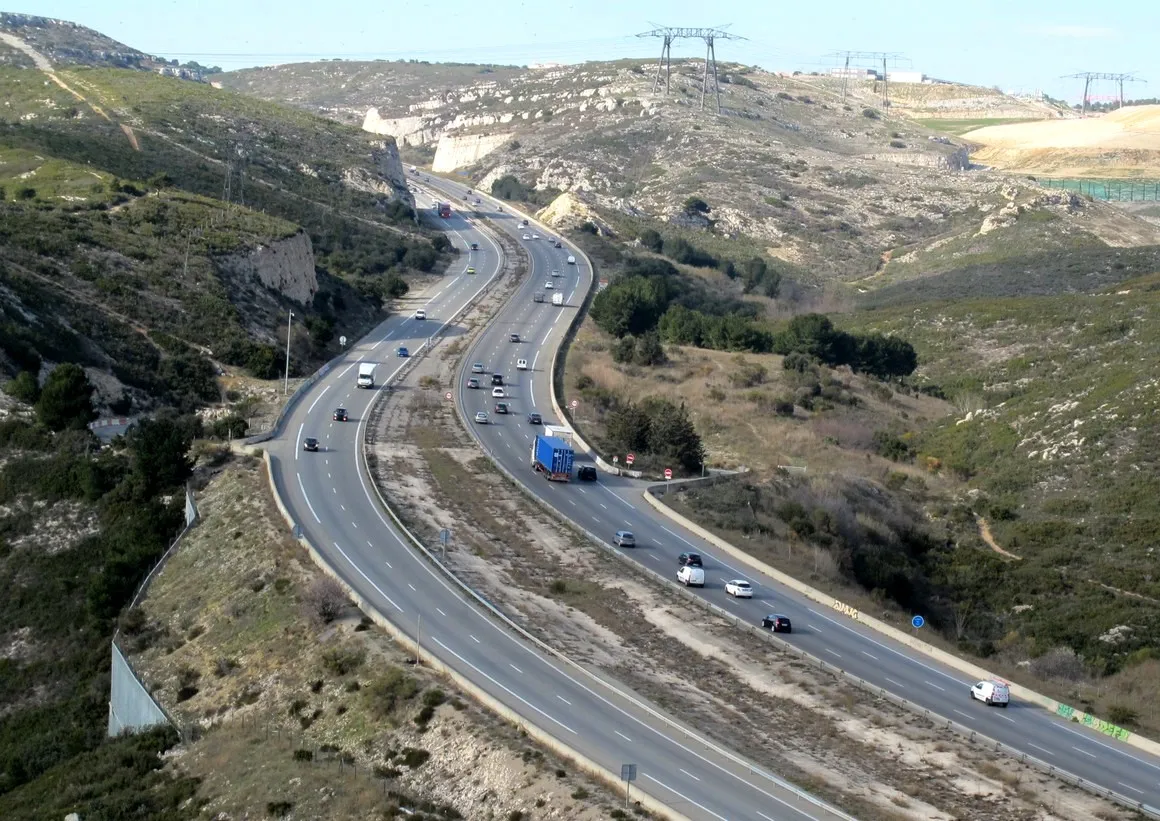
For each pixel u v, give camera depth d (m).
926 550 95.88
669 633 67.88
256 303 130.25
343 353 133.88
